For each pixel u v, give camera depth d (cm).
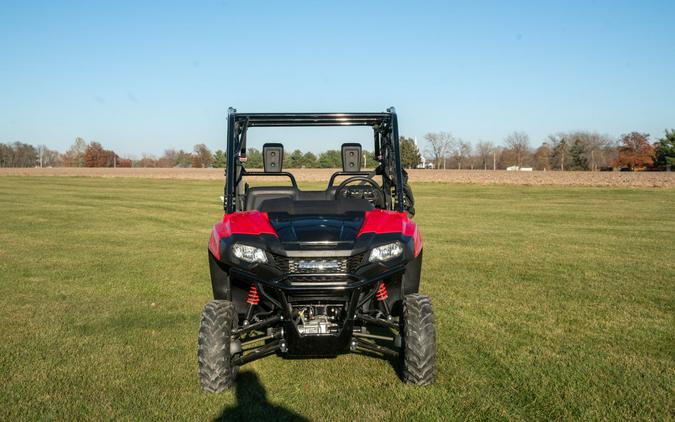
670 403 408
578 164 9988
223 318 429
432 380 436
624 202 2641
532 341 551
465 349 527
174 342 555
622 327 599
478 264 982
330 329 429
